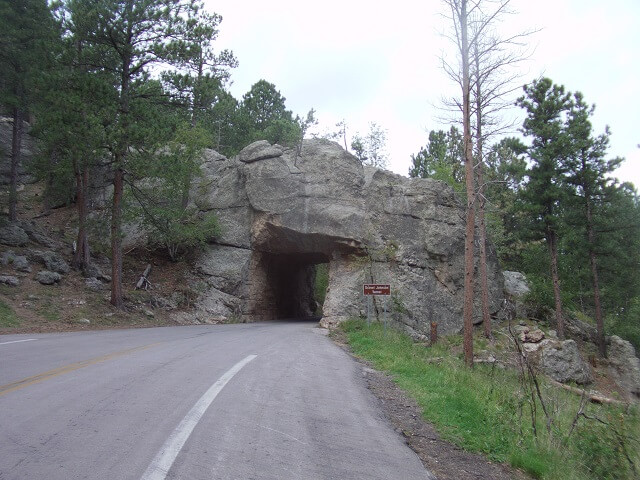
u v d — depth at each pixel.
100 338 14.78
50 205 32.78
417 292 26.64
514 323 29.61
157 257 29.53
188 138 26.41
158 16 20.80
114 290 22.22
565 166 31.34
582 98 31.27
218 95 24.23
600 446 6.76
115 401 6.55
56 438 5.00
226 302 27.41
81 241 24.67
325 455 5.15
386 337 18.06
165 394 7.05
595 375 27.53
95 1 20.88
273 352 12.71
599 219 31.73
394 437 6.10
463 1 17.47
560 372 23.39
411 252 27.58
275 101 55.19
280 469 4.63
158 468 4.35
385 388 9.30
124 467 4.34
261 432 5.65
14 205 26.98
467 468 5.48
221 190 30.72
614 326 38.81
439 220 28.97
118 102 21.14
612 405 11.55
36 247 25.41
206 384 7.88
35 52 22.50
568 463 6.25
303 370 10.17
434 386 9.56
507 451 6.25
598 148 31.00
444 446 6.15
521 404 7.80
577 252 32.97
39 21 23.89
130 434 5.21
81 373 8.47
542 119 31.00
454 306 27.92
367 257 26.95
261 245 28.97
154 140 20.64
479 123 20.50
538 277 35.56
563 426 8.02
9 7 23.12
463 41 17.72
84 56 21.47
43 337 14.64
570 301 36.62
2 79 24.36
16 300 19.61
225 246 29.52
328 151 28.72
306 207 27.19
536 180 30.72
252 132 48.62
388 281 26.47
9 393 6.84
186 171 24.81
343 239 26.83
